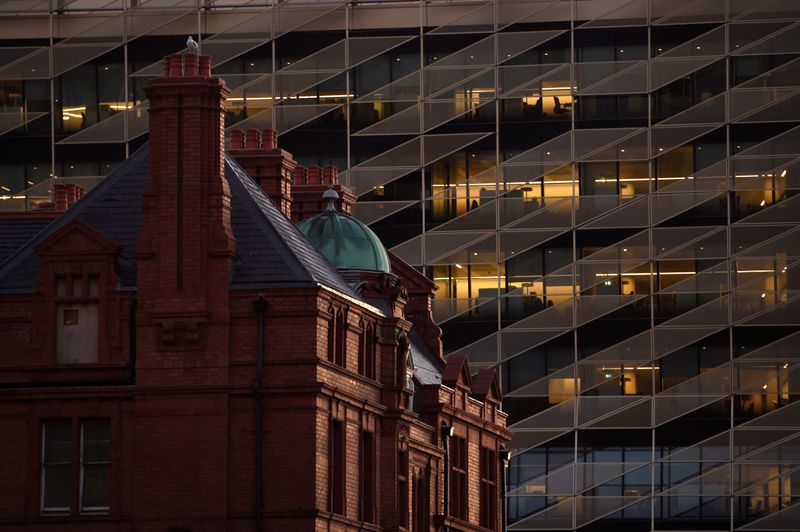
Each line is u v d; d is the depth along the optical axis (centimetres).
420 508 15125
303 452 12494
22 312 12875
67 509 12656
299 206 16812
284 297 12625
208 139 12862
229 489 12494
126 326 12781
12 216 15125
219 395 12544
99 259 12862
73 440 12638
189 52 13025
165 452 12544
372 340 13862
